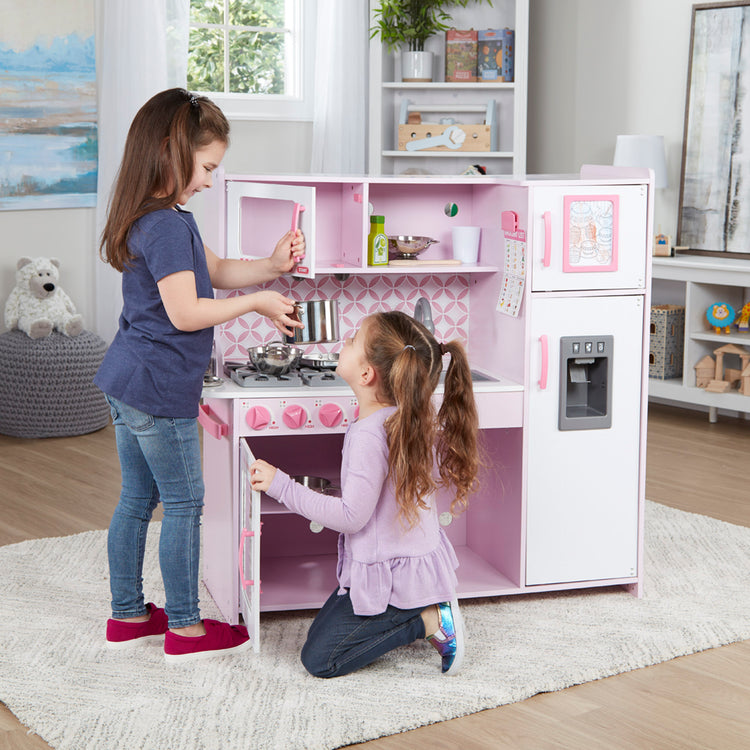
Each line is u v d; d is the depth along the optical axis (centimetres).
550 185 261
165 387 223
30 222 468
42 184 467
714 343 484
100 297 486
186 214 228
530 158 594
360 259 271
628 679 229
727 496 370
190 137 219
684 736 203
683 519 341
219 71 532
